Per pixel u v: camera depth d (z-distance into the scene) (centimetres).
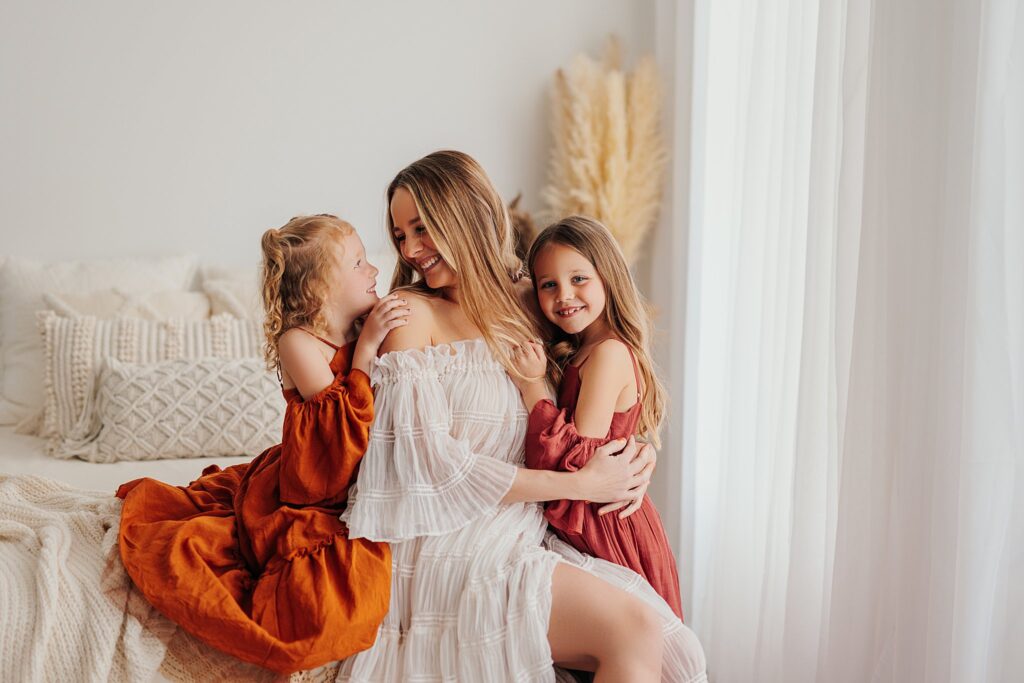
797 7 232
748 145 255
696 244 310
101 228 334
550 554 159
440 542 158
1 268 318
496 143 359
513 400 172
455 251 171
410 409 162
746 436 256
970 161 162
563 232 180
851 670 189
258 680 147
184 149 338
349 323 174
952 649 159
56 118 328
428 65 353
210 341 299
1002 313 156
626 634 150
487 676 150
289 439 160
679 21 317
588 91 342
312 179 348
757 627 246
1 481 180
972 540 157
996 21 157
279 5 341
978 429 158
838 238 198
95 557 153
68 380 287
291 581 149
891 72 179
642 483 174
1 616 138
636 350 183
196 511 172
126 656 142
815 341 209
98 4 327
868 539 187
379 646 154
